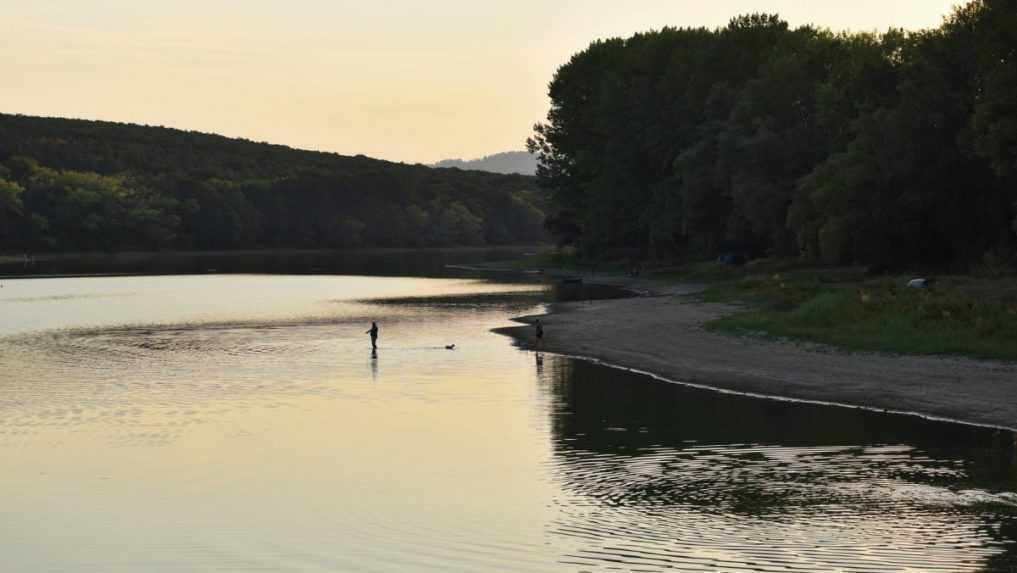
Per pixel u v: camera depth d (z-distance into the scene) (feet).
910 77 266.57
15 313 294.25
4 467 102.01
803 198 286.25
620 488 88.63
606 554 70.90
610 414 123.85
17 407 135.64
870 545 70.38
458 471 97.04
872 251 261.85
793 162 321.32
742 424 115.24
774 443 104.78
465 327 237.86
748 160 329.72
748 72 395.75
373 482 93.66
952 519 76.13
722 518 78.23
